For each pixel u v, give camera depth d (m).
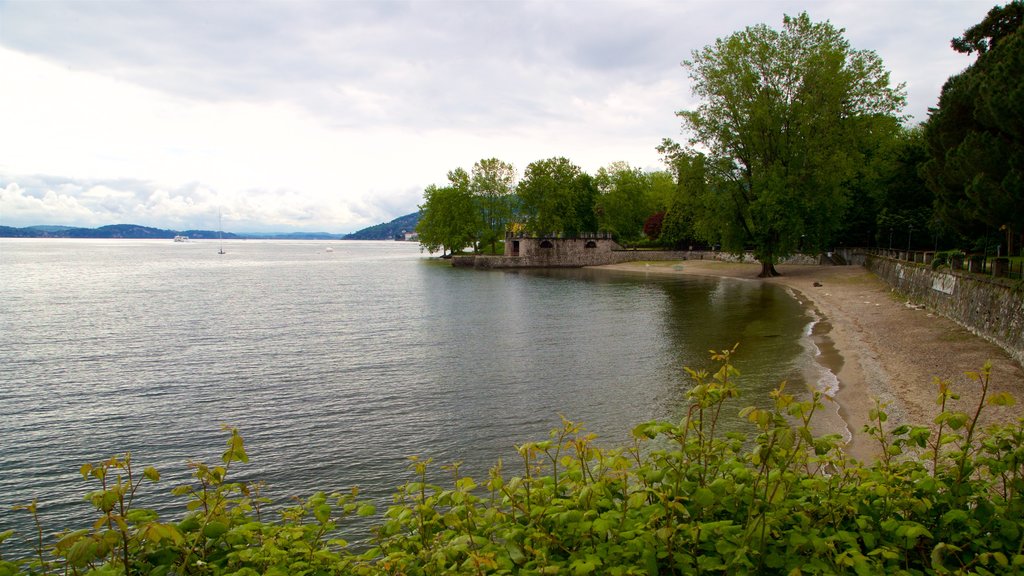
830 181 55.38
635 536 4.45
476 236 120.12
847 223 67.88
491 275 89.44
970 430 4.90
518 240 109.12
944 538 4.71
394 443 17.30
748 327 34.25
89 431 19.00
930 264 34.50
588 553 4.39
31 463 16.56
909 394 18.19
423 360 28.62
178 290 68.25
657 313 42.66
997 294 22.84
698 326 35.59
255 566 4.76
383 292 64.69
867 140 59.53
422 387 23.38
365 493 13.99
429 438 17.61
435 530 5.28
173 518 13.20
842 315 36.72
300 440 17.72
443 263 129.75
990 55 30.59
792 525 4.88
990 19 37.38
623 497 5.08
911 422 15.67
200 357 30.14
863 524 4.51
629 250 104.25
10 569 4.39
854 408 17.58
